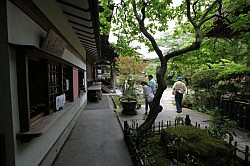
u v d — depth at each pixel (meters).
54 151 3.56
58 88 4.10
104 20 6.69
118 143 4.42
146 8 5.51
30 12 2.54
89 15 3.66
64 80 5.05
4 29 1.94
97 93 12.04
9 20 1.99
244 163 3.24
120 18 6.79
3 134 2.02
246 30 4.46
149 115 4.55
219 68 7.70
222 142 3.41
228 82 7.25
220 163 3.06
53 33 3.19
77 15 4.06
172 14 6.05
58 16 3.93
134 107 7.69
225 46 5.79
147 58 24.44
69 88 5.50
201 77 8.20
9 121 2.03
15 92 2.12
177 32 6.77
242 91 6.92
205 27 5.87
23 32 2.33
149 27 6.42
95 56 12.85
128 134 4.27
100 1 5.99
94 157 3.65
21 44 2.27
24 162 2.27
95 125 6.11
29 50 2.23
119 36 7.62
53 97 3.65
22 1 2.29
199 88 8.84
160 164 3.20
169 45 14.38
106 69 26.12
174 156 3.32
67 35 4.93
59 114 3.39
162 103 11.23
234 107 6.05
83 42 7.61
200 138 3.46
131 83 15.62
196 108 8.64
